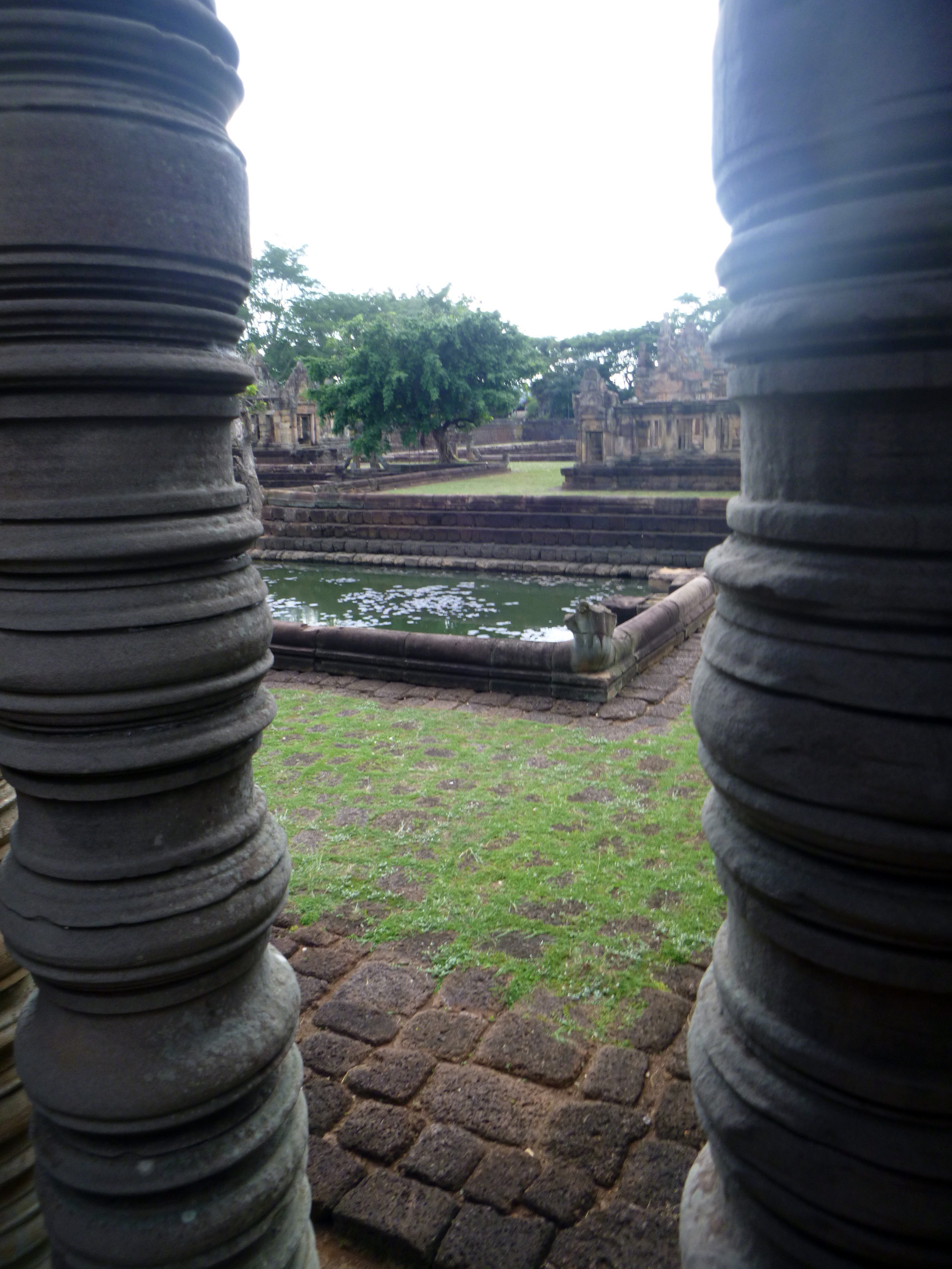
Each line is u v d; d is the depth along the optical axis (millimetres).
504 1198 2387
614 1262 2189
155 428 1441
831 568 961
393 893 4051
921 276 869
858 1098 1041
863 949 979
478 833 4691
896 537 910
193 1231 1589
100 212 1321
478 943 3621
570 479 23656
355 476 27766
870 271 899
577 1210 2342
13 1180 2041
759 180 987
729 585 1088
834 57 877
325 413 28531
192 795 1570
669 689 7684
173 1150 1603
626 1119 2660
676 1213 2320
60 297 1344
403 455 38625
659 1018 3121
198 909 1538
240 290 1551
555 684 7469
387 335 27172
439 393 27703
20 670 1438
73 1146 1646
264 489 24547
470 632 12922
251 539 1609
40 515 1393
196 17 1381
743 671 1065
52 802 1527
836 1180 1050
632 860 4336
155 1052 1583
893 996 1006
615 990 3283
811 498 989
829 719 968
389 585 17438
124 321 1375
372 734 6512
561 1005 3219
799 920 1041
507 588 16797
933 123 836
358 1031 3107
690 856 4363
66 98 1289
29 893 1549
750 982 1185
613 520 18688
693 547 17812
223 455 1595
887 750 926
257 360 35750
